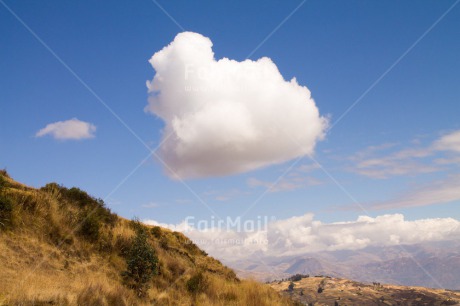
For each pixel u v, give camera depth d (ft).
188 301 57.21
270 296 71.26
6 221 47.98
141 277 53.11
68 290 38.09
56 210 57.52
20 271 40.98
